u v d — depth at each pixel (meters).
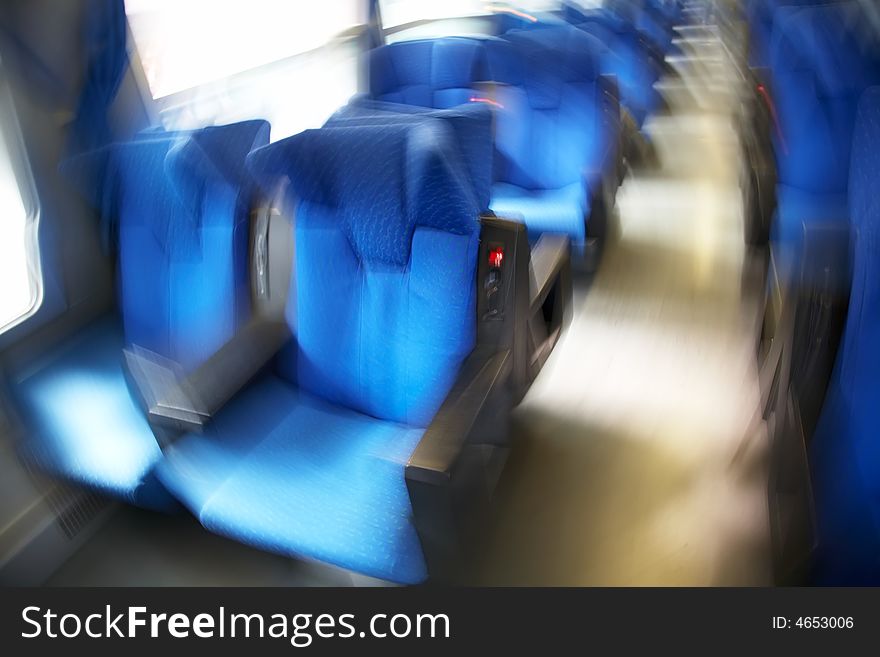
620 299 3.31
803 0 2.96
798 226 2.16
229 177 2.03
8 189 2.02
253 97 3.26
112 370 2.19
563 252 2.38
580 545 2.00
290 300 2.03
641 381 2.70
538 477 2.25
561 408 2.57
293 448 1.82
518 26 4.82
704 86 6.57
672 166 4.88
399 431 1.86
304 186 1.77
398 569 1.48
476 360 1.77
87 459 1.90
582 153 3.39
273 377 2.08
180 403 1.77
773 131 2.97
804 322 1.79
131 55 2.40
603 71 3.77
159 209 2.09
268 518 1.58
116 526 2.12
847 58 2.58
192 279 2.12
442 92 3.36
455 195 1.65
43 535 1.93
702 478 2.21
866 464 1.49
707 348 2.88
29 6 1.92
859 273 1.55
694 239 3.86
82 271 2.27
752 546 1.95
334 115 1.90
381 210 1.70
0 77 1.91
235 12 3.06
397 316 1.79
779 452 1.76
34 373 2.05
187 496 1.79
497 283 1.76
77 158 2.15
